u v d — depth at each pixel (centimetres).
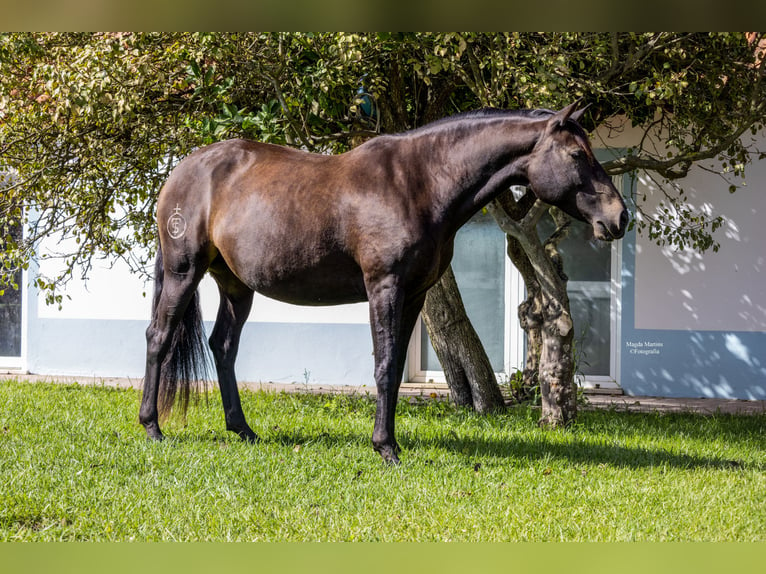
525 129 514
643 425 752
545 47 634
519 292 1088
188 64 678
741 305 1023
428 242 514
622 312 1051
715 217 1026
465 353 820
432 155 521
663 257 1039
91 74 631
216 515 418
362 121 823
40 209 853
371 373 1098
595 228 506
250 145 589
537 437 658
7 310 1197
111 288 1149
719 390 1029
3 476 475
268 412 767
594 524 421
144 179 826
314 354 1111
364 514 428
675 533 413
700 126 761
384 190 515
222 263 604
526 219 726
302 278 541
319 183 536
